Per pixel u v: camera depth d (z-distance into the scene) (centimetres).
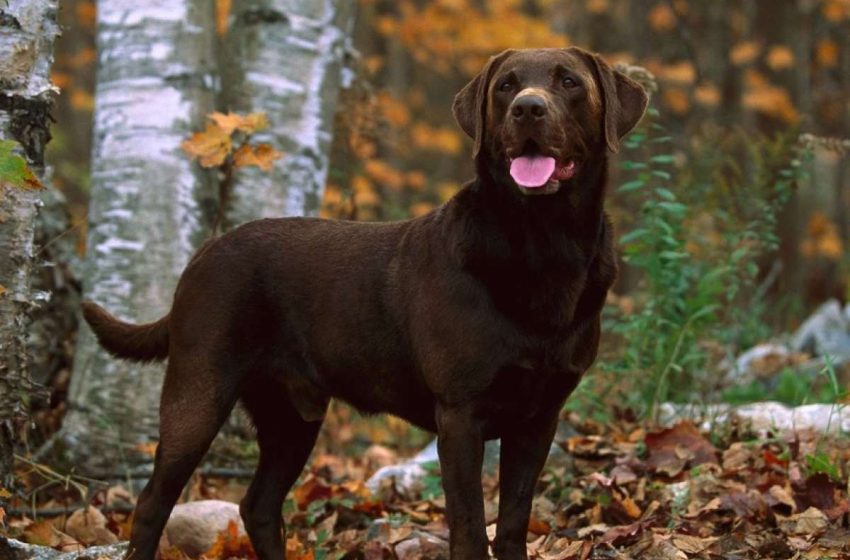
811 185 2320
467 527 562
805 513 657
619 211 1135
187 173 866
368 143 1100
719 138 1209
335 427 1100
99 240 859
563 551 638
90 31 2538
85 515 709
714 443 815
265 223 661
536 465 595
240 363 641
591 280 580
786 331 1335
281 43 918
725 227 1076
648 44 2167
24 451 830
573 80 580
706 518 677
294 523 753
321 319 627
